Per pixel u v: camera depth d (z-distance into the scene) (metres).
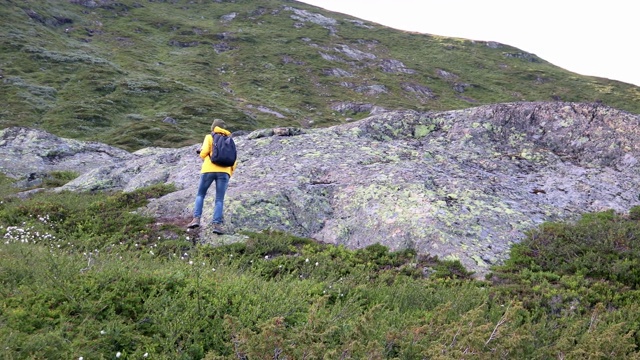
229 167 12.77
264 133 20.83
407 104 99.94
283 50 126.06
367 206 13.82
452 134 19.58
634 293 9.41
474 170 16.52
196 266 8.96
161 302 6.89
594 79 141.25
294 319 7.14
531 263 10.91
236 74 107.62
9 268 7.63
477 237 12.14
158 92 82.06
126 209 15.05
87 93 76.56
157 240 12.59
